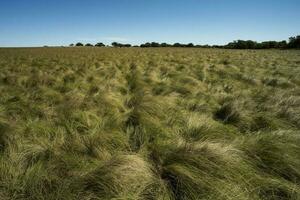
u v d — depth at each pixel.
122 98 6.89
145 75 10.81
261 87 8.95
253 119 5.11
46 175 3.07
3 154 3.57
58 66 16.27
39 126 4.60
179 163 3.19
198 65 16.23
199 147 3.36
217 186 2.81
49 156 3.60
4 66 16.94
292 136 3.88
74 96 6.66
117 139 4.10
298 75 11.41
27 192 2.86
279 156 3.32
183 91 7.75
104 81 9.38
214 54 32.12
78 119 5.09
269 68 15.17
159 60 20.70
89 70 13.09
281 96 6.57
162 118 5.22
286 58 24.59
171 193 2.88
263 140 3.68
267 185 2.97
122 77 10.94
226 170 3.06
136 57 24.83
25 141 3.95
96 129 4.55
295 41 72.50
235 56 27.73
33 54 32.28
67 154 3.68
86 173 3.04
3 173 3.08
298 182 3.09
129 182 2.86
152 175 3.05
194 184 2.87
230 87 8.77
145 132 4.37
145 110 5.27
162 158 3.49
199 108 5.98
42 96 7.20
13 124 4.53
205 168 3.06
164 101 6.02
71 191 2.78
